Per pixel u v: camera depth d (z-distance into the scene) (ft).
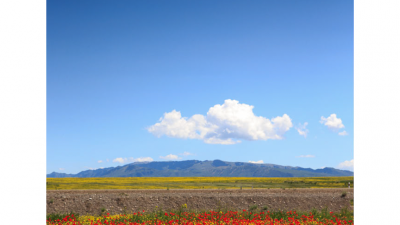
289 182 200.75
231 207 99.81
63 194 107.14
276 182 201.98
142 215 84.79
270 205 100.99
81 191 113.50
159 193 110.52
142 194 108.37
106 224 74.79
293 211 91.35
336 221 78.59
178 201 102.27
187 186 168.45
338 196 106.63
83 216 89.30
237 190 116.88
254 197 105.09
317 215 86.12
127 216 83.92
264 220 79.10
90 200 100.63
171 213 82.99
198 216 81.97
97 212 95.71
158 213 88.79
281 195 107.65
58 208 96.48
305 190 117.70
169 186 167.02
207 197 105.09
